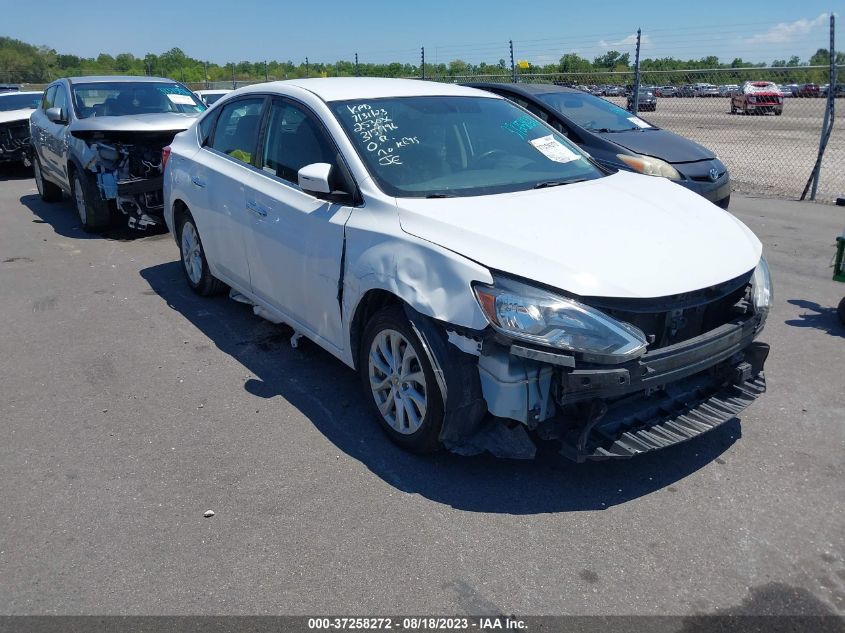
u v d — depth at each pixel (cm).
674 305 304
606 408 299
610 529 300
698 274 315
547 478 338
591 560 282
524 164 417
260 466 348
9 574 277
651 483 333
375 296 359
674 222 352
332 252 376
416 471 343
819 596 262
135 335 518
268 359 473
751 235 380
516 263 300
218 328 529
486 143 425
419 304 316
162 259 720
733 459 352
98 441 373
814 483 331
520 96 873
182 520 308
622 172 446
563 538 295
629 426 321
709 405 344
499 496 324
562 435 310
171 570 278
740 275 331
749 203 1022
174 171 571
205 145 541
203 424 389
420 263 321
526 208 347
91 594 266
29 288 631
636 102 1248
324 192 368
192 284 596
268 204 435
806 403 408
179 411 404
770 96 2077
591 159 454
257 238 451
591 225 333
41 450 365
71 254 745
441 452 360
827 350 484
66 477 341
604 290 292
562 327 286
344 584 269
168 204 593
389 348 357
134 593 266
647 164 738
